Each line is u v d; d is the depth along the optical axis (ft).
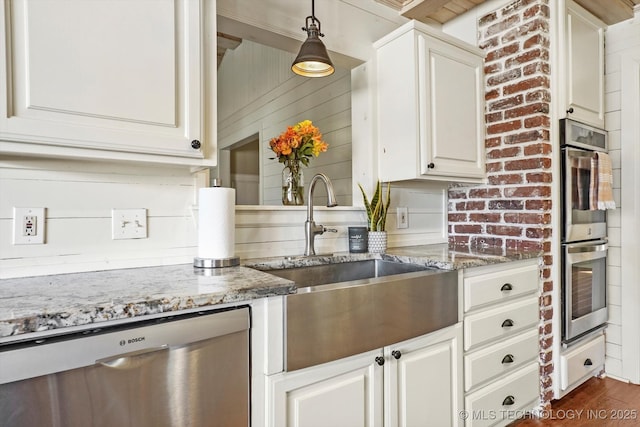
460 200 7.52
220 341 3.02
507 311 5.57
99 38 3.25
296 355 3.37
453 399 4.81
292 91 10.84
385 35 6.80
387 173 6.40
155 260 4.49
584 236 6.78
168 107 3.63
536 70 6.17
